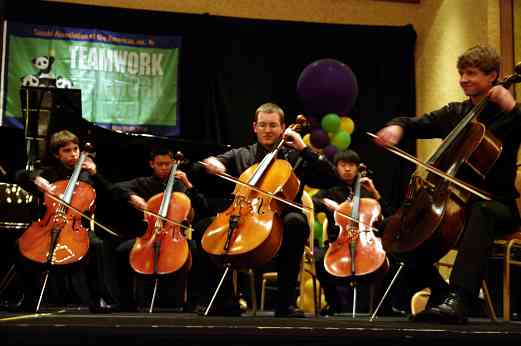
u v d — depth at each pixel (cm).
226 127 659
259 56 670
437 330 229
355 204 446
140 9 663
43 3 647
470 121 307
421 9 693
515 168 312
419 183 309
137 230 528
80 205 395
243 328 224
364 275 415
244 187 362
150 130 661
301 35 676
